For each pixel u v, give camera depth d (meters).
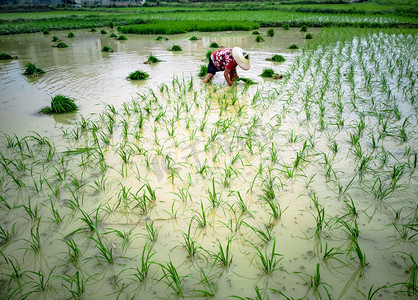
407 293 2.40
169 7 59.72
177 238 3.05
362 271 2.62
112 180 4.02
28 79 9.09
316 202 3.45
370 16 29.97
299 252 2.85
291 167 4.25
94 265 2.76
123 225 3.23
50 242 3.02
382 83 8.01
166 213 3.41
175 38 18.91
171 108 6.71
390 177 3.91
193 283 2.56
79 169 4.28
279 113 6.34
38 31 23.02
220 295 2.44
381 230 3.06
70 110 6.46
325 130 5.44
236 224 3.11
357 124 5.63
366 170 4.11
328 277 2.57
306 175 4.06
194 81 8.84
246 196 3.68
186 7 60.84
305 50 13.64
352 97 7.16
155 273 2.66
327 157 4.48
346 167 4.21
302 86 8.21
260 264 2.73
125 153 4.42
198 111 6.54
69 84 8.52
